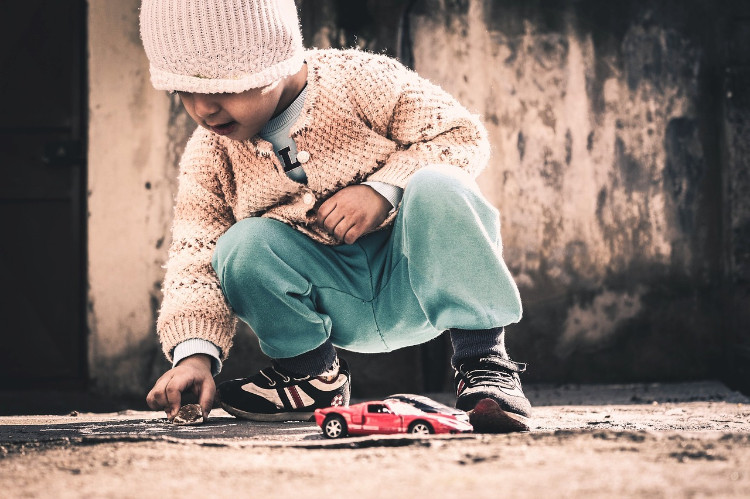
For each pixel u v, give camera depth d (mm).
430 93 2242
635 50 4477
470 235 1976
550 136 4445
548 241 4426
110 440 1617
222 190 2297
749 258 4371
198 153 2299
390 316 2268
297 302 2172
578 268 4422
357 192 2094
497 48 4461
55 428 2129
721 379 4434
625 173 4445
